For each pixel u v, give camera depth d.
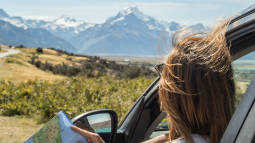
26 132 6.48
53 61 137.50
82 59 151.00
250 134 1.01
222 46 1.14
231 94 1.14
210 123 1.12
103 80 16.02
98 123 1.91
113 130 2.01
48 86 13.02
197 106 1.11
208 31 1.19
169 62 1.16
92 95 10.38
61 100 9.34
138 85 13.69
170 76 1.15
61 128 1.38
